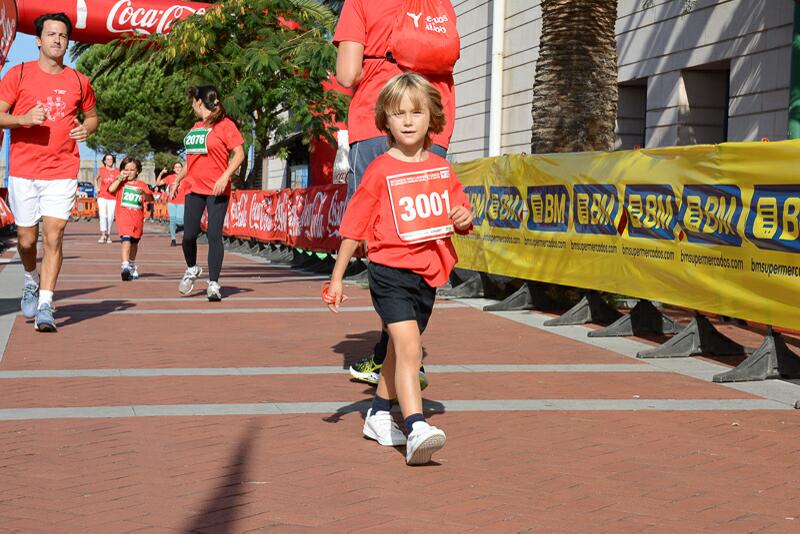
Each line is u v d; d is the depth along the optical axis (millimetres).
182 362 6695
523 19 22109
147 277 13648
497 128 23219
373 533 3410
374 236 4438
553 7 10664
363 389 5852
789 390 6098
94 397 5523
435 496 3854
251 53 19625
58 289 11539
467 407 5453
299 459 4344
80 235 29828
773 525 3576
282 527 3455
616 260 8164
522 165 9797
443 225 4398
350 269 14312
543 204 9406
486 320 9188
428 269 4383
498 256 10398
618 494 3924
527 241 9750
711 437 4879
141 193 13016
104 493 3809
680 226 7215
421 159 4465
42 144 7828
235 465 4227
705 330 7359
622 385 6176
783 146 6059
